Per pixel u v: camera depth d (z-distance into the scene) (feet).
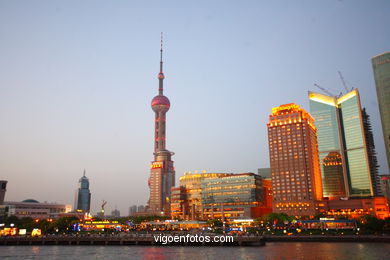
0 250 532.73
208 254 452.76
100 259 423.23
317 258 396.37
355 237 584.40
